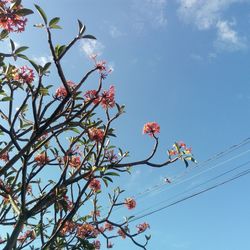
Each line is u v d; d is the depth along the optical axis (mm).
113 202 7688
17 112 5805
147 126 6754
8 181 7125
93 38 5430
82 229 7184
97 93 6051
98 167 6477
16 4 4734
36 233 7270
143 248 7605
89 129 6785
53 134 5992
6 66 5734
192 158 6707
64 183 6348
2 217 6969
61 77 5461
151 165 6715
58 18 5207
